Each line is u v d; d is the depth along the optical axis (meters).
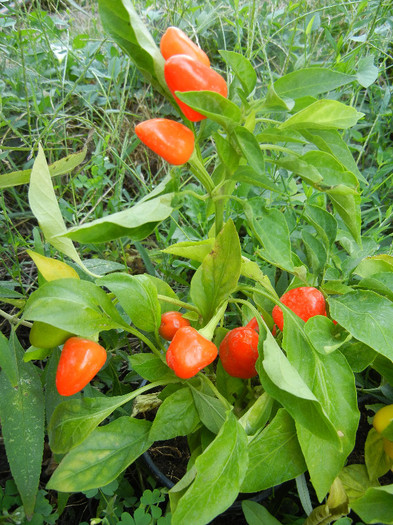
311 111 0.19
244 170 0.19
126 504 0.27
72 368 0.20
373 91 0.47
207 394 0.24
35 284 0.39
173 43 0.18
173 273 0.36
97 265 0.30
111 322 0.21
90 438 0.21
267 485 0.20
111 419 0.29
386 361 0.23
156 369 0.23
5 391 0.23
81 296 0.20
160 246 0.39
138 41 0.17
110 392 0.32
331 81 0.19
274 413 0.24
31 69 0.44
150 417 0.30
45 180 0.21
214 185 0.22
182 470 0.27
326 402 0.20
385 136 0.52
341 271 0.25
